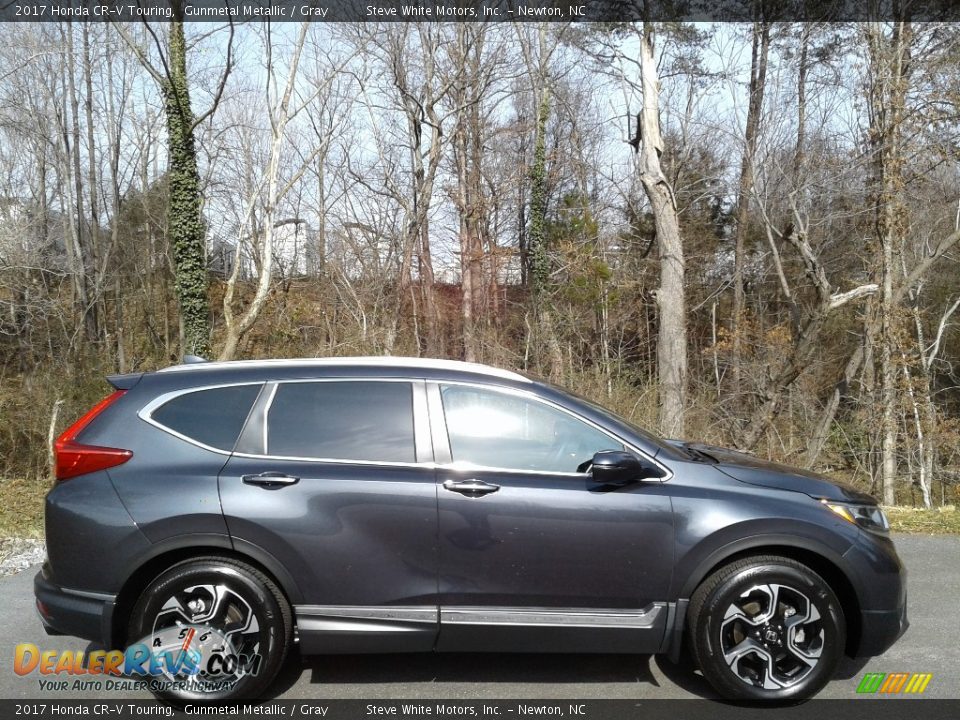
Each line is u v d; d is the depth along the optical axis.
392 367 4.14
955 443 15.22
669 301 16.31
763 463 4.40
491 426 4.00
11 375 18.31
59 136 26.45
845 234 19.39
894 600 3.88
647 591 3.83
